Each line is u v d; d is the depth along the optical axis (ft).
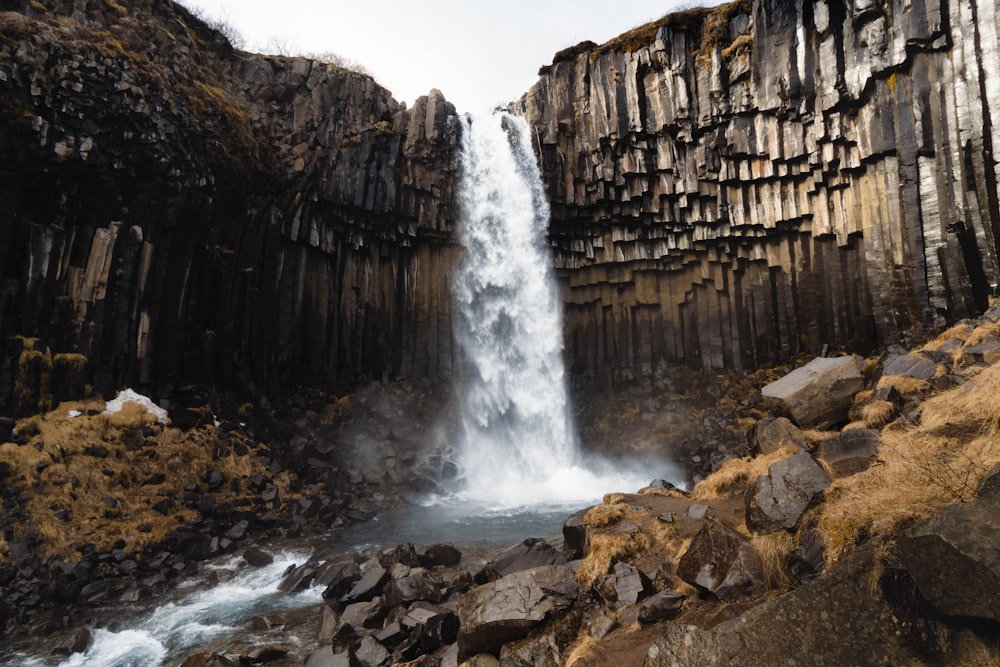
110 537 43.29
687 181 83.61
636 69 84.74
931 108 64.69
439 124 89.45
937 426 21.07
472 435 86.07
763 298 83.82
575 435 88.02
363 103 84.99
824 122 73.26
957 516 12.23
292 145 78.38
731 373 84.94
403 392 84.89
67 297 53.21
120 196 58.03
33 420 47.44
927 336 64.08
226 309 69.56
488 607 22.13
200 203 65.26
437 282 91.71
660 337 91.61
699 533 21.50
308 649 29.78
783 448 28.14
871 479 18.76
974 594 11.12
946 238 63.36
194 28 73.87
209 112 66.23
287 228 76.95
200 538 46.47
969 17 61.36
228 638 31.83
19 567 37.47
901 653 12.19
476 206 93.86
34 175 50.37
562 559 30.53
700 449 76.43
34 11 53.01
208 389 65.41
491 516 59.16
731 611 17.88
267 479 59.26
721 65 80.07
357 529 54.44
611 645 19.02
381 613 30.50
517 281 93.61
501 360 91.66
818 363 33.01
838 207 75.56
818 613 13.60
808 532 18.24
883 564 13.38
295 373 76.69
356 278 85.40
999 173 58.75
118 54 56.54
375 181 84.23
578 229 93.15
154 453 53.21
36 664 29.84
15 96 48.06
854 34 70.49
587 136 88.48
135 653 30.81
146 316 60.34
